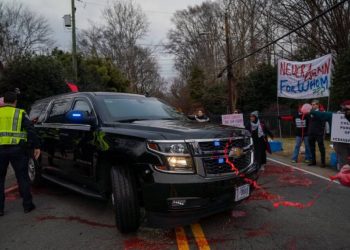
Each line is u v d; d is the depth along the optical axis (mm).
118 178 4527
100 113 5473
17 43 37531
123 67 50156
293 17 20922
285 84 12789
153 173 4207
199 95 41312
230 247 4199
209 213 4344
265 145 9289
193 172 4227
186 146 4270
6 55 35688
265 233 4594
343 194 6531
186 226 4871
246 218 5156
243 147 4801
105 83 31812
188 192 4137
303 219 5109
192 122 5477
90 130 5410
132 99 6223
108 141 4852
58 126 6418
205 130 4551
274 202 5941
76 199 6473
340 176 3633
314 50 21625
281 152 13398
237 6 30625
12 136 5680
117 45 50312
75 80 21766
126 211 4445
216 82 36688
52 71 17188
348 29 18562
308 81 12148
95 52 49469
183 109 48156
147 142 4348
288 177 8172
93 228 4938
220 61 37875
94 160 5215
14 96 5809
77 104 6152
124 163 4617
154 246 4285
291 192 6676
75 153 5773
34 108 8133
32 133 5855
